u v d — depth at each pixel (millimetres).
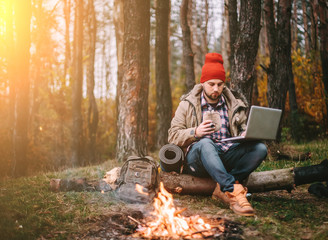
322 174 3547
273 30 8922
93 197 3697
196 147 3338
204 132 3279
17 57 8773
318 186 3939
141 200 3527
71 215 3162
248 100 5996
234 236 2684
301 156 6074
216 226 2842
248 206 3066
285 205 3529
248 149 3389
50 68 17984
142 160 3777
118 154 7332
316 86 12906
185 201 3590
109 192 3820
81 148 13836
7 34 9766
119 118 7406
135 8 7281
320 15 10523
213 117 3539
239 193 3131
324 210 3354
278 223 2926
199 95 3619
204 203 3512
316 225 2939
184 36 10820
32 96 16344
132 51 7305
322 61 10711
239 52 6008
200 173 3592
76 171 6184
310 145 7949
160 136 11750
